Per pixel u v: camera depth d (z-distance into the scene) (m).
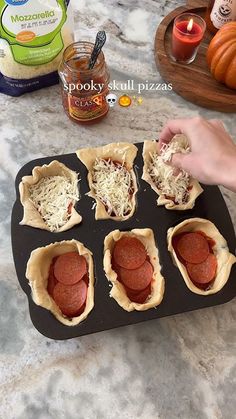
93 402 0.34
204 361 0.36
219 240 0.36
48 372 0.35
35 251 0.35
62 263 0.36
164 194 0.39
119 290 0.34
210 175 0.34
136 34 0.51
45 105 0.47
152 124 0.46
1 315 0.37
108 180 0.39
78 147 0.45
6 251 0.39
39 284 0.34
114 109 0.47
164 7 0.53
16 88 0.46
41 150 0.44
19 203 0.38
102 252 0.36
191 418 0.34
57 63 0.45
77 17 0.51
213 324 0.37
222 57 0.44
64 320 0.34
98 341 0.36
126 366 0.35
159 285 0.35
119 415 0.33
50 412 0.33
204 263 0.36
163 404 0.34
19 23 0.40
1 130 0.45
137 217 0.38
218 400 0.34
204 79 0.47
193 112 0.47
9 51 0.42
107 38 0.50
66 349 0.36
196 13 0.52
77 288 0.35
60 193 0.39
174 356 0.36
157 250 0.36
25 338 0.36
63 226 0.37
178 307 0.34
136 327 0.37
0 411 0.33
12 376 0.34
